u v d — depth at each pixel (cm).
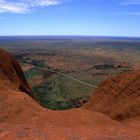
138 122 2036
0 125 1423
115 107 3994
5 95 2917
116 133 1299
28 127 1377
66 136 1233
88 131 1324
